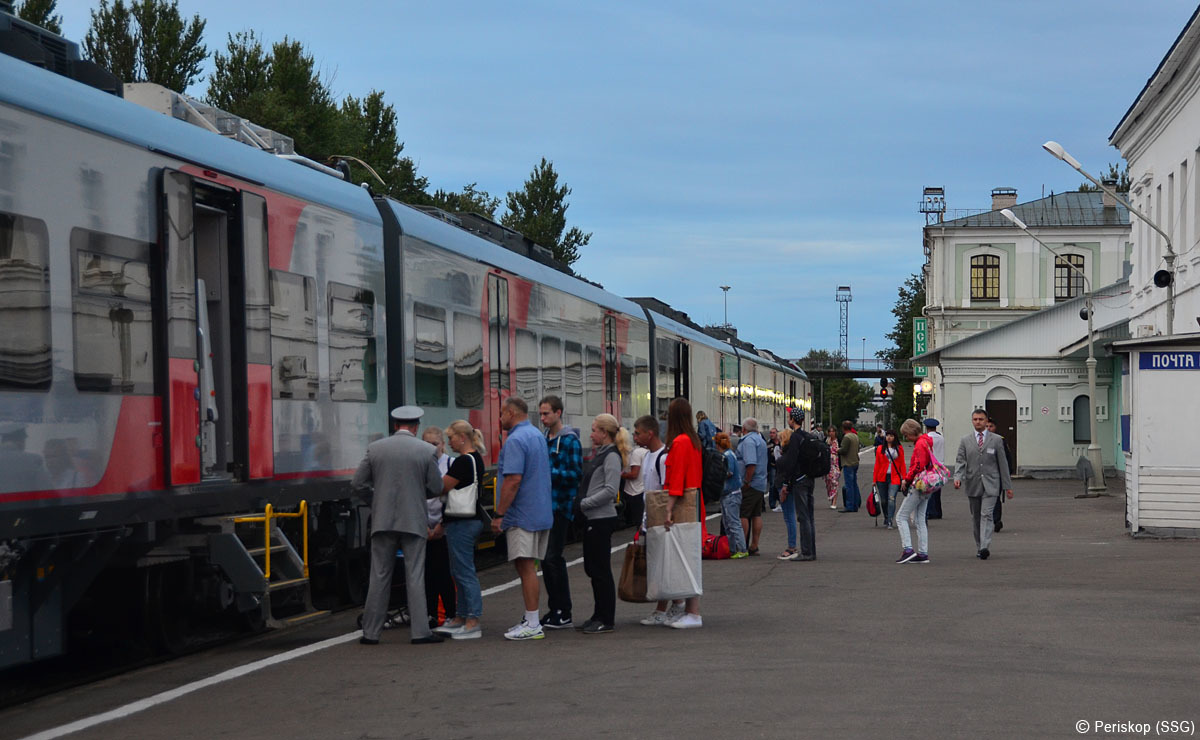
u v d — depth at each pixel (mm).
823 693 8625
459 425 11648
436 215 17781
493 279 18172
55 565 9102
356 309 13680
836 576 16453
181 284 10539
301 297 12445
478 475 11641
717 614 12914
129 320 9844
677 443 11875
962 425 51156
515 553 11320
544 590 15594
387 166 58000
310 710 8297
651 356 29484
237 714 8211
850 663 9820
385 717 8055
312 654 10578
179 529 10531
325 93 50219
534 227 74125
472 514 11500
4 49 9789
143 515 9805
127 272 9859
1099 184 28500
